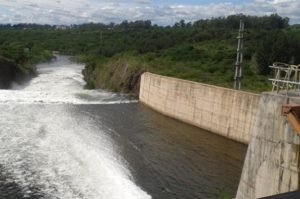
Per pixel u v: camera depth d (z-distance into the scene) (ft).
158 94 156.25
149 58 223.10
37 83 217.77
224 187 75.87
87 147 94.79
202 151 100.94
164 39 334.65
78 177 74.59
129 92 192.44
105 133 111.65
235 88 126.82
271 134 45.85
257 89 143.43
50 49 467.93
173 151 99.19
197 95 131.03
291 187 42.16
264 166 46.62
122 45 357.82
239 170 86.89
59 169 78.23
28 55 310.65
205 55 233.76
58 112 137.28
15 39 476.54
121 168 82.07
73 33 622.54
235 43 270.67
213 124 123.13
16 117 123.75
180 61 223.30
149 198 67.62
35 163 80.79
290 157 42.57
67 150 90.99
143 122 132.46
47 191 67.31
